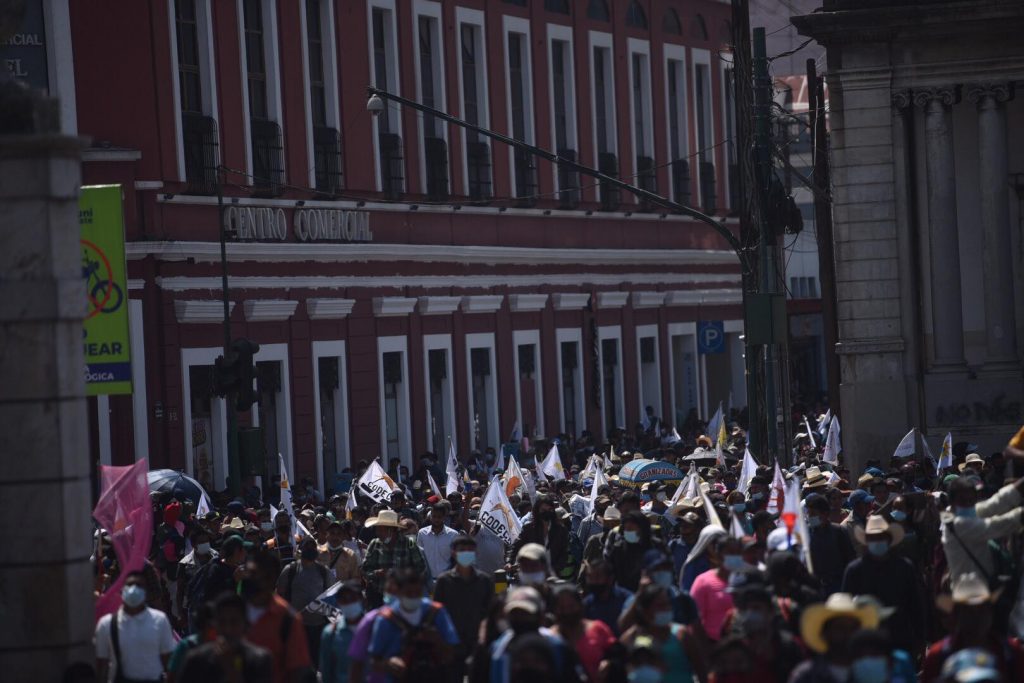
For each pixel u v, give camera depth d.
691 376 162.50
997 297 83.50
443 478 113.38
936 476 68.75
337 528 51.16
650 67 151.62
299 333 110.69
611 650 32.78
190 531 60.03
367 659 35.75
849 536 48.00
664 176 154.75
